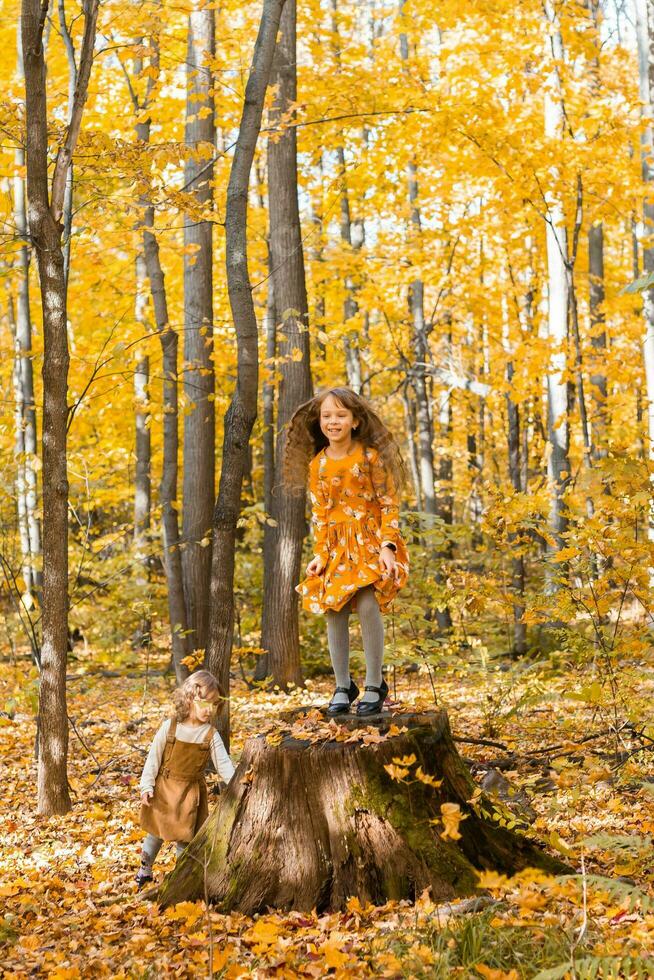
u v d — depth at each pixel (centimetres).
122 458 1598
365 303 1316
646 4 1096
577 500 608
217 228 1287
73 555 1320
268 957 317
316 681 1178
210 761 664
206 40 969
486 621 1031
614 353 1180
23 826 578
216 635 653
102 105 1175
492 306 1444
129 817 585
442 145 1162
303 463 420
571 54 1080
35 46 579
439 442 1767
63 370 616
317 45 1141
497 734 659
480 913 318
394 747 373
